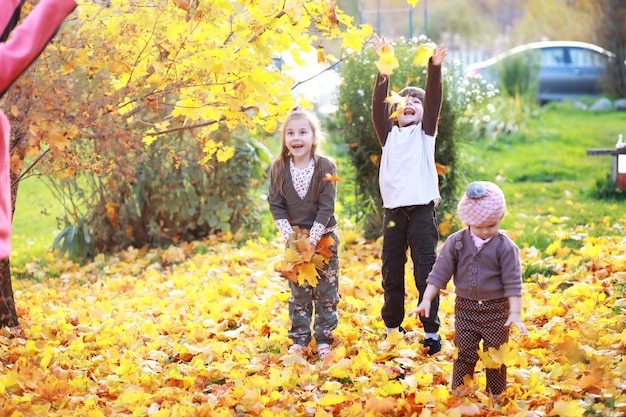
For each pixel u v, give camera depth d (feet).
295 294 15.46
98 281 23.72
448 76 25.61
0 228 9.55
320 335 15.39
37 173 16.05
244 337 16.69
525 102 50.52
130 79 13.56
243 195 28.40
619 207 28.04
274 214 15.31
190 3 13.43
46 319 18.49
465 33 101.71
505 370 12.28
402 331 16.38
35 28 9.71
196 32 13.66
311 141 15.11
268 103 14.47
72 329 17.58
